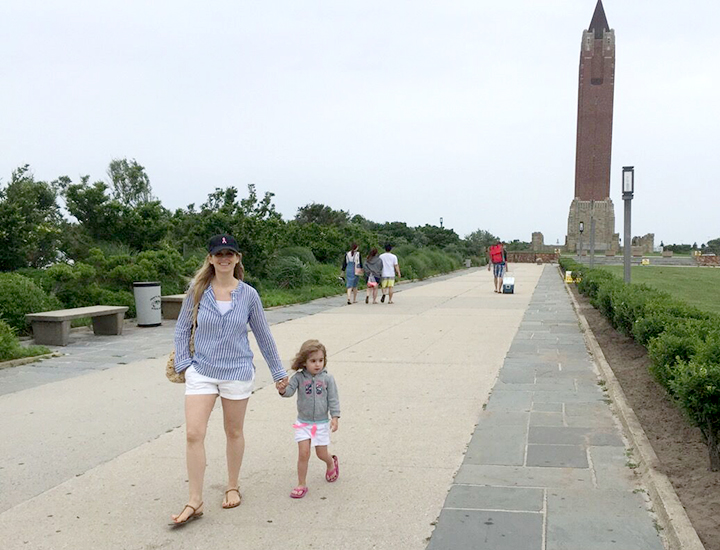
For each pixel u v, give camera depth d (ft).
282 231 90.07
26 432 21.98
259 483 17.21
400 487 16.72
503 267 82.07
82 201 69.10
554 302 67.26
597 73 266.98
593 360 33.47
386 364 33.47
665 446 18.75
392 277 67.67
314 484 17.06
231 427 15.66
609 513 14.88
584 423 22.00
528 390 27.07
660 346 21.06
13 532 14.47
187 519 14.71
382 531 14.26
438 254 146.00
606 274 65.36
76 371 32.58
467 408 24.41
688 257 256.11
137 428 22.41
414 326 48.60
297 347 39.37
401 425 22.34
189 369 15.34
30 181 64.23
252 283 73.00
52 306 47.52
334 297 75.77
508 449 19.52
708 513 14.28
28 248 58.23
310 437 16.30
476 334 43.83
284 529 14.47
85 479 17.62
